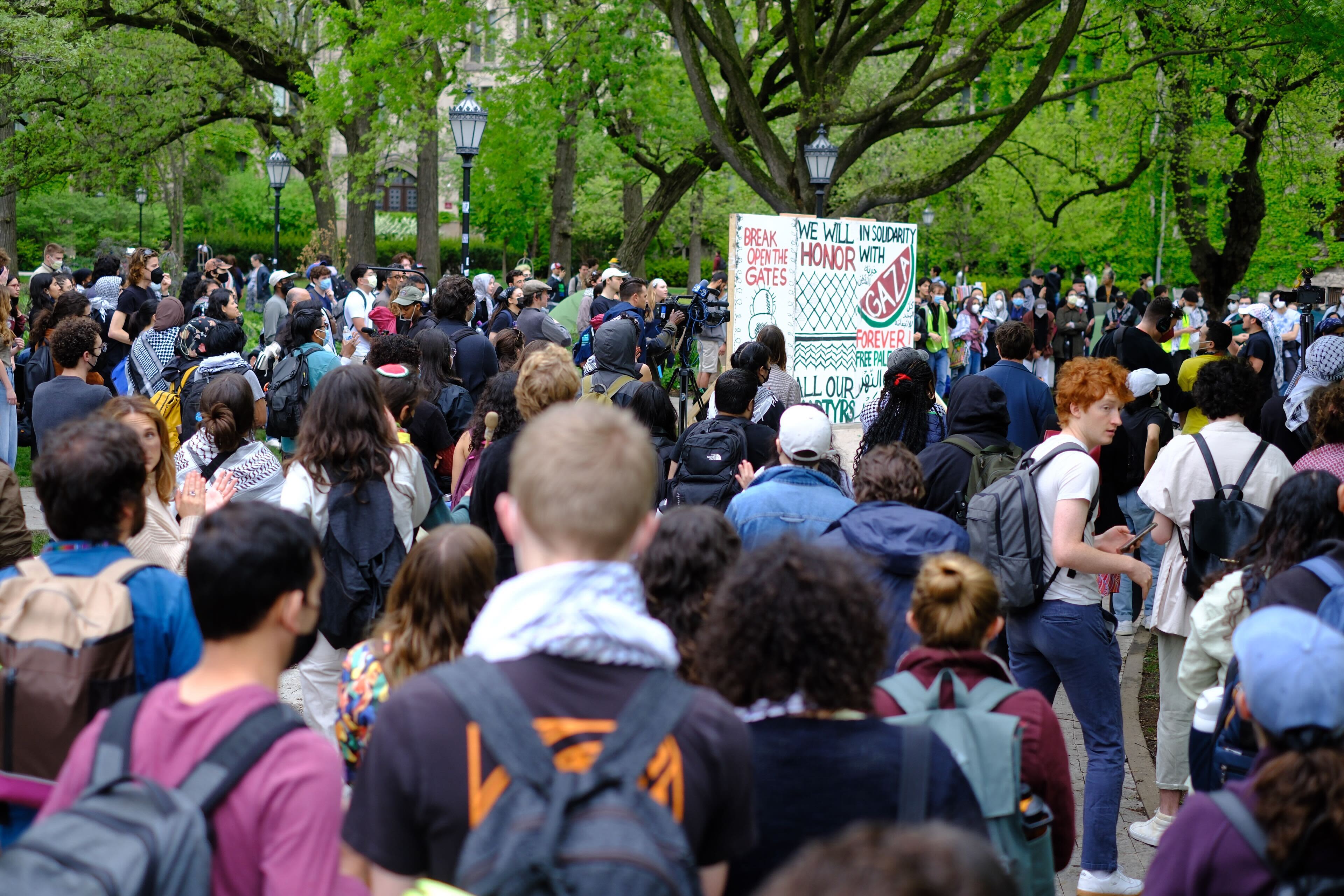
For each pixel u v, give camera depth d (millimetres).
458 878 1664
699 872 1865
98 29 21953
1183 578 4680
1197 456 4707
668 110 21703
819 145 14953
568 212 28125
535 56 18875
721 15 16469
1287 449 7250
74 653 2562
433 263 27734
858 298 12664
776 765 2150
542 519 1867
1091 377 4465
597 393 7555
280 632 2182
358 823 1798
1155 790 5406
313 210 51344
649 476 1916
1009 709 2756
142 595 2691
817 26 17891
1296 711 2121
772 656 2180
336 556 4262
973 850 1126
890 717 2672
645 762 1738
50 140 23250
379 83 20047
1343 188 19359
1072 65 22156
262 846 1934
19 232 38906
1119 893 4277
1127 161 26406
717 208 45469
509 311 13438
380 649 3078
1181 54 15266
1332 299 27391
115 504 2764
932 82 15672
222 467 5277
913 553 3729
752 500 4375
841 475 4871
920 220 38938
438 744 1757
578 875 1604
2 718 2553
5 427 8477
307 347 7211
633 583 1885
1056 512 4207
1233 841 2080
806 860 1128
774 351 7621
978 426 5211
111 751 2020
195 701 2080
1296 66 15555
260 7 24922
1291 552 3553
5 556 4008
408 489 4395
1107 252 39094
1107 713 4340
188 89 25422
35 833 1780
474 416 5816
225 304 8586
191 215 48156
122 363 9586
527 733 1737
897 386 5934
